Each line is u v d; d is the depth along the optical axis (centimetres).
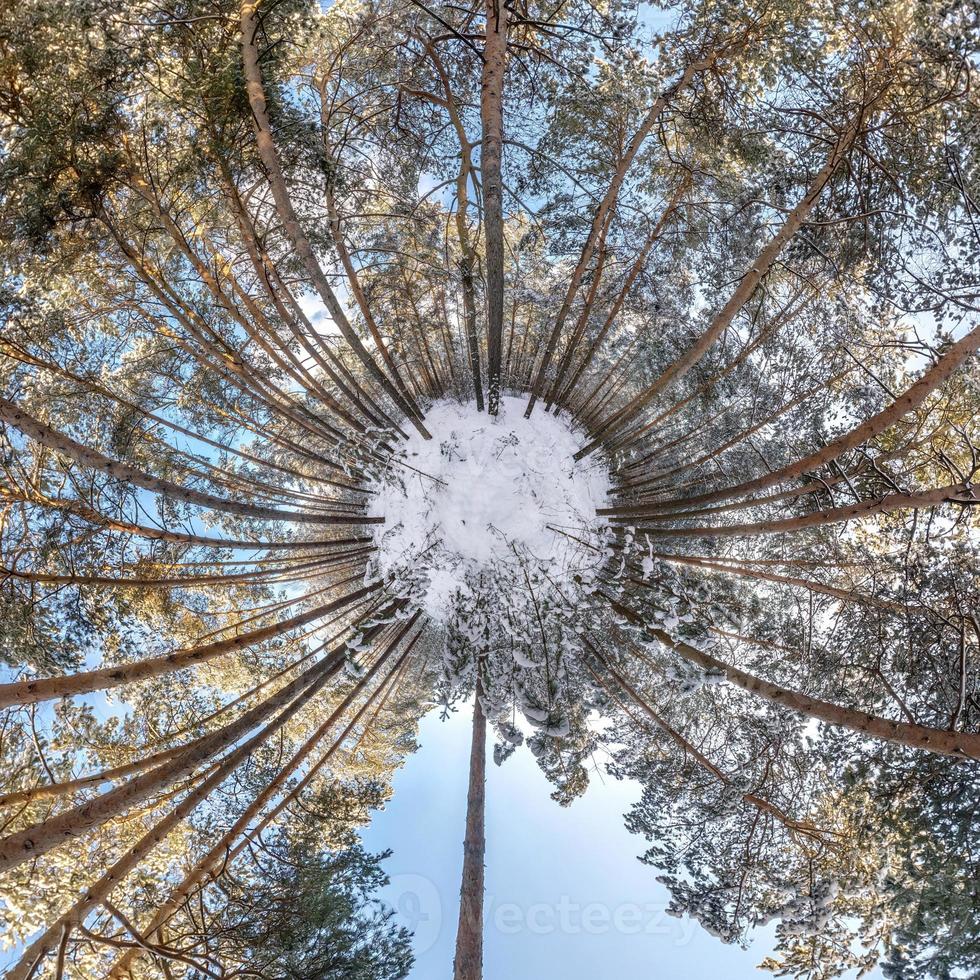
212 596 977
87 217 637
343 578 923
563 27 832
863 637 759
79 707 740
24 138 610
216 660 945
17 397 695
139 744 783
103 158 624
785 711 809
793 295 823
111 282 746
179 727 822
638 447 899
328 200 746
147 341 826
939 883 602
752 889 714
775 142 786
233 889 711
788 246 776
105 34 617
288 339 880
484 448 781
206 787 592
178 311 736
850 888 655
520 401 855
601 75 812
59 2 591
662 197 845
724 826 775
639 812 842
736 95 782
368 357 725
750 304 842
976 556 720
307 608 1065
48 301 697
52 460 729
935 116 682
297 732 1003
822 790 771
